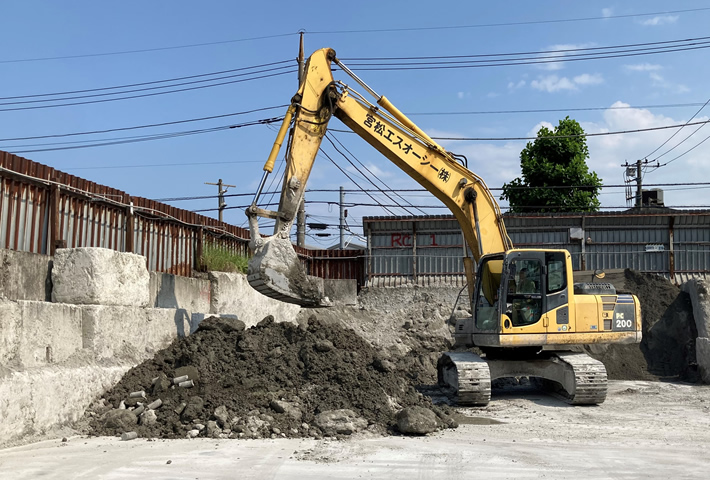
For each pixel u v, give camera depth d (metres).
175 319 12.16
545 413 11.30
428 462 7.25
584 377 11.95
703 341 16.42
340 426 8.68
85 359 9.42
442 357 13.12
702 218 22.78
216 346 10.58
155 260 13.55
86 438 8.27
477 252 13.22
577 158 30.34
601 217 22.97
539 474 6.83
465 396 11.63
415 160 12.61
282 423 8.79
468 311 21.39
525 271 12.46
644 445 8.48
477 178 13.05
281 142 11.04
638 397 13.62
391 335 20.89
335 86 11.78
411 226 23.41
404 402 10.09
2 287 8.89
